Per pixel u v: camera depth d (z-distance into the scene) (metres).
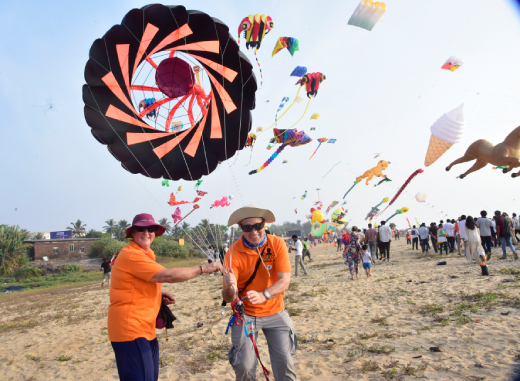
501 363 3.32
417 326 4.91
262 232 3.01
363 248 10.66
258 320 2.89
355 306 6.75
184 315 7.75
